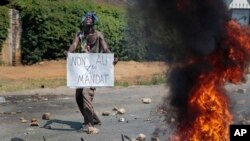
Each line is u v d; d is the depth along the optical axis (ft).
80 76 27.35
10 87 50.80
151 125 29.58
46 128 29.09
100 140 25.68
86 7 77.36
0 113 34.35
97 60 27.37
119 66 75.46
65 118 32.55
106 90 48.78
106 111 34.50
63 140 25.77
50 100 41.39
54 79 61.21
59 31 75.51
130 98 42.50
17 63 74.02
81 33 28.35
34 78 61.87
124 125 29.91
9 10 71.41
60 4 76.38
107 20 79.15
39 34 74.54
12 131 28.19
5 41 71.61
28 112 34.96
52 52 76.48
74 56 27.25
